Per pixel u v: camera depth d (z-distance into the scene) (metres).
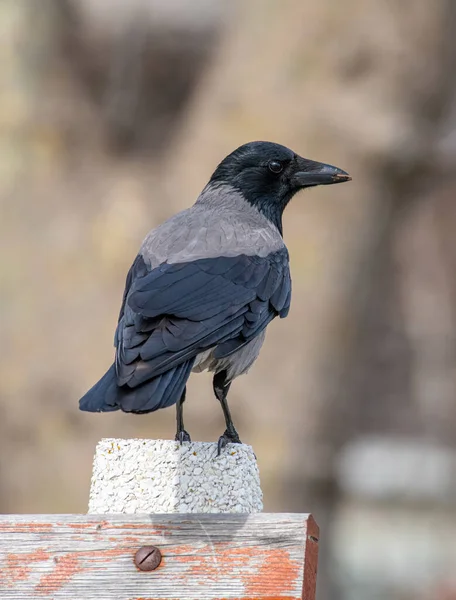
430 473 22.56
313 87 14.40
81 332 14.14
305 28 14.45
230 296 8.51
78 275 14.37
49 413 13.98
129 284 8.73
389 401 27.72
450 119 15.65
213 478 7.49
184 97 17.19
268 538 6.95
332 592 14.84
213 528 7.03
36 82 15.25
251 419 14.01
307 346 14.23
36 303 14.27
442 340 27.73
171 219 9.42
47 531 7.11
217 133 14.65
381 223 14.67
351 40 14.37
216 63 15.14
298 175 10.06
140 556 7.02
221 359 8.72
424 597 19.41
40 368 14.05
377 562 20.34
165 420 13.71
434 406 27.67
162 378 7.40
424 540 21.03
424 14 14.32
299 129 14.37
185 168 14.84
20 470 13.98
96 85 16.27
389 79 14.36
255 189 9.95
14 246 14.51
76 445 13.92
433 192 25.41
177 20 17.08
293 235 14.36
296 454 14.16
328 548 14.59
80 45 15.98
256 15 14.76
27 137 15.00
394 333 27.67
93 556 7.06
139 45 16.62
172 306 8.05
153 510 7.49
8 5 15.27
